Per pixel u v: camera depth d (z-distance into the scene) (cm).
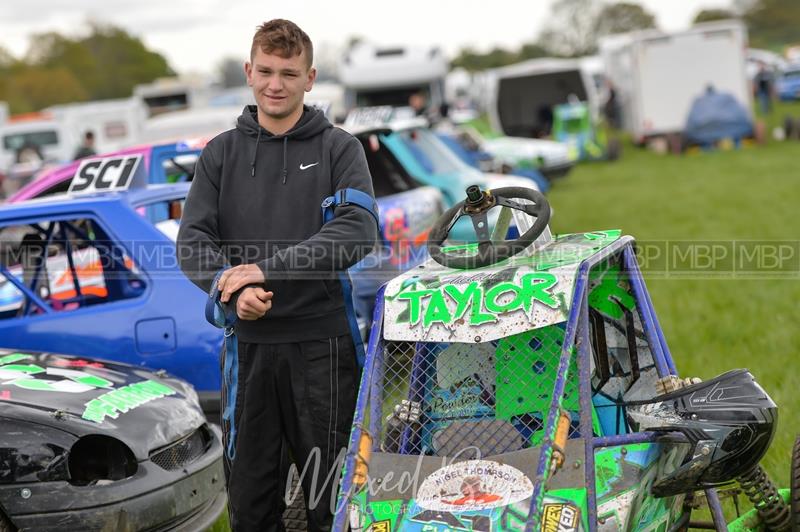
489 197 368
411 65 2425
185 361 557
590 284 378
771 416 323
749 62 4469
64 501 381
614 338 396
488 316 321
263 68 344
